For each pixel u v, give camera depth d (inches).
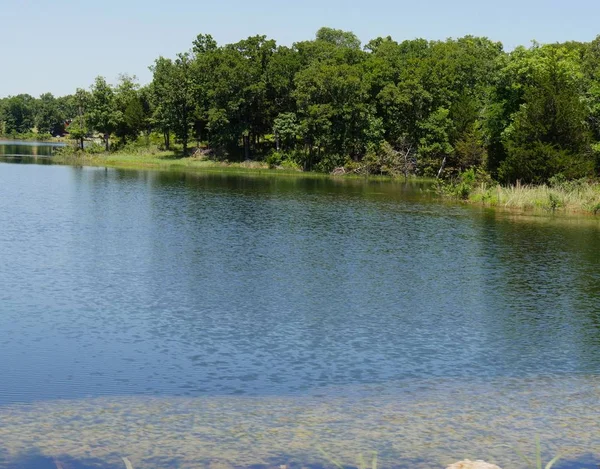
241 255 1227.9
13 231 1418.6
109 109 5344.5
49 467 430.3
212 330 765.9
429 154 3870.6
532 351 714.8
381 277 1073.5
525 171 2438.5
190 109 4849.9
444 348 720.3
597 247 1401.3
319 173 4050.2
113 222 1611.7
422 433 491.8
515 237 1524.4
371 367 652.7
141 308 851.4
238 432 489.4
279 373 629.9
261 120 4638.3
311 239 1438.2
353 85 3996.1
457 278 1079.6
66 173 3378.4
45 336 730.8
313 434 487.5
